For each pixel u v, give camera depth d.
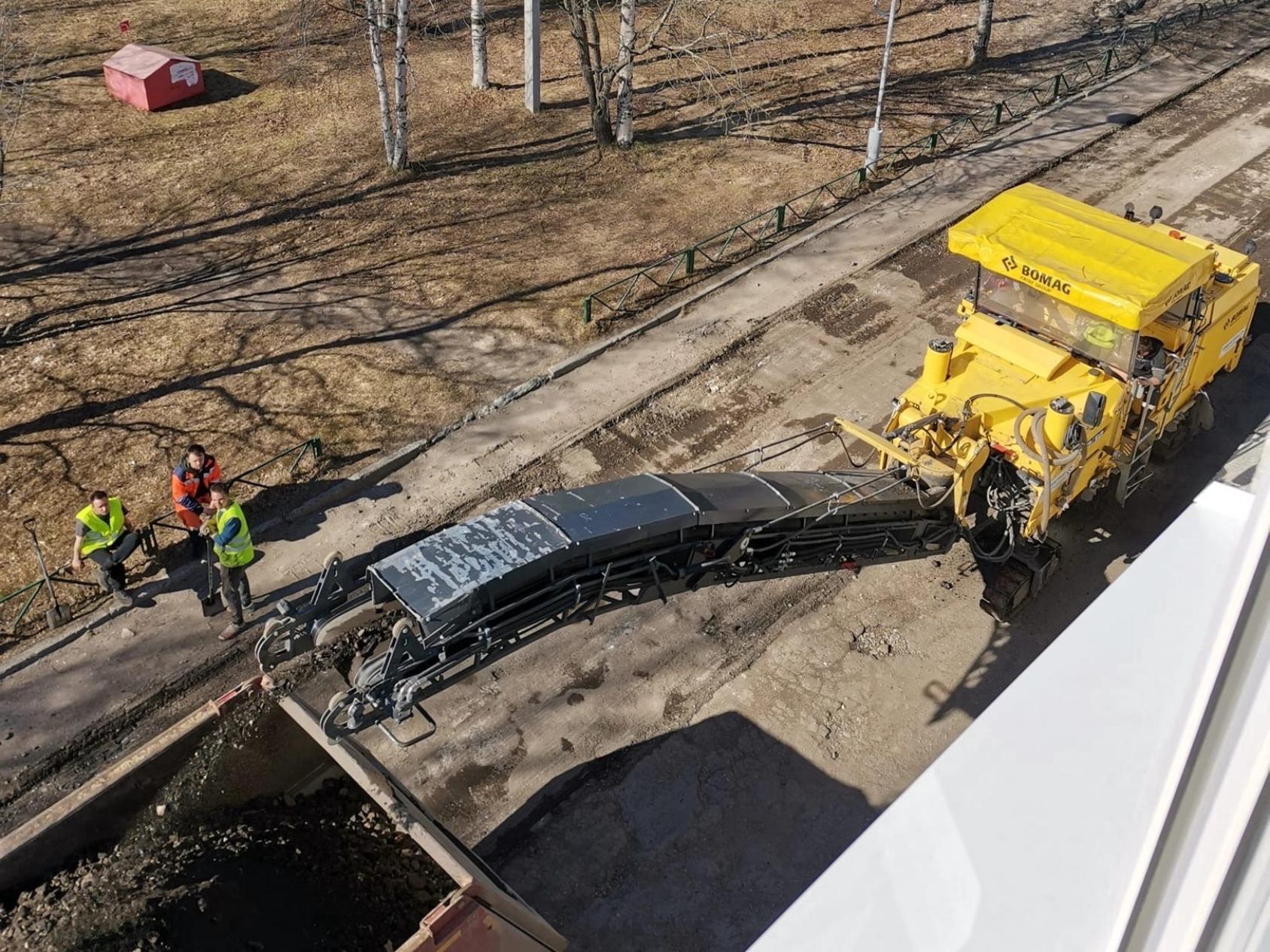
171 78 20.88
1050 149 20.09
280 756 7.43
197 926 6.38
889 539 9.16
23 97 20.28
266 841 7.16
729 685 10.32
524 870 8.78
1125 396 10.04
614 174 19.33
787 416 13.63
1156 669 3.49
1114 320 9.40
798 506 8.03
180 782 7.05
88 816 6.82
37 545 10.81
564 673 10.38
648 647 10.66
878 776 9.55
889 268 16.59
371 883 7.25
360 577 6.62
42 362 14.41
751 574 8.24
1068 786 3.21
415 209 18.09
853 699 10.21
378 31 18.08
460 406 13.76
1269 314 15.35
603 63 23.30
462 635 6.25
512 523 6.81
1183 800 2.22
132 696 10.11
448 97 22.02
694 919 8.48
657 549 7.36
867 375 14.31
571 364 14.45
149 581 11.27
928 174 19.33
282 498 12.34
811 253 17.00
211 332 15.05
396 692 6.12
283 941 6.61
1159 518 12.10
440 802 9.26
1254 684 2.12
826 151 20.23
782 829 9.12
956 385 10.21
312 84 22.16
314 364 14.44
